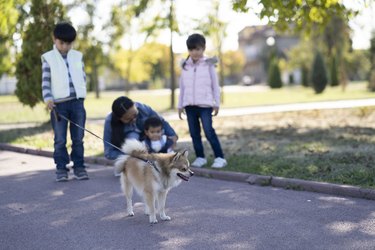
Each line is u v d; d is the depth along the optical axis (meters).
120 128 7.77
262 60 97.88
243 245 4.75
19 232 5.35
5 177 8.65
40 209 6.35
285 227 5.30
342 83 41.94
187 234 5.16
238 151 10.14
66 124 8.15
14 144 12.72
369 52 39.53
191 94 8.56
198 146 8.87
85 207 6.42
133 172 5.68
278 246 4.68
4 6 15.00
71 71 8.02
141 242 4.92
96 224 5.62
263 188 7.42
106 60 43.19
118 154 7.87
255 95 40.75
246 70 103.31
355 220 5.51
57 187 7.70
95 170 9.27
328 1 11.03
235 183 7.85
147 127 7.52
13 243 4.97
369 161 8.30
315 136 12.09
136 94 52.31
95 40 26.78
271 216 5.77
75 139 8.25
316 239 4.86
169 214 5.99
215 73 8.57
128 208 5.98
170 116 20.66
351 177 7.26
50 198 6.96
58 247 4.82
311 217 5.68
